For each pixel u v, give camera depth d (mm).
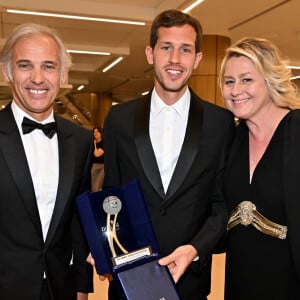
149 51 1848
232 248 1749
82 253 1761
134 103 1881
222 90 1795
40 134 1652
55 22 6977
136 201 1520
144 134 1763
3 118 1606
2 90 6852
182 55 1722
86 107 17484
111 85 15086
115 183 1868
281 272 1604
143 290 1401
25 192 1524
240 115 1704
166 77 1729
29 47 1551
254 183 1675
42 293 1576
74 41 8438
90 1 6297
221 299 3543
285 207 1564
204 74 8031
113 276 1434
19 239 1521
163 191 1717
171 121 1795
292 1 5789
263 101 1697
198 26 1777
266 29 7379
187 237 1729
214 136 1788
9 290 1509
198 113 1804
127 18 6531
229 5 6031
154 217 1720
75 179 1670
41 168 1626
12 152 1542
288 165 1583
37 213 1547
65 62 1698
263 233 1640
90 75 12602
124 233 1500
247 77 1674
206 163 1755
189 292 1776
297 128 1628
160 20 1738
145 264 1456
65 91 8484
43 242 1573
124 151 1789
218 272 4137
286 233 1593
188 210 1733
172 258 1482
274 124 1717
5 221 1517
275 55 1698
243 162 1751
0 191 1504
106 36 7988
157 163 1753
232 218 1738
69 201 1641
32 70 1562
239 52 1681
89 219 1484
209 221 1742
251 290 1673
